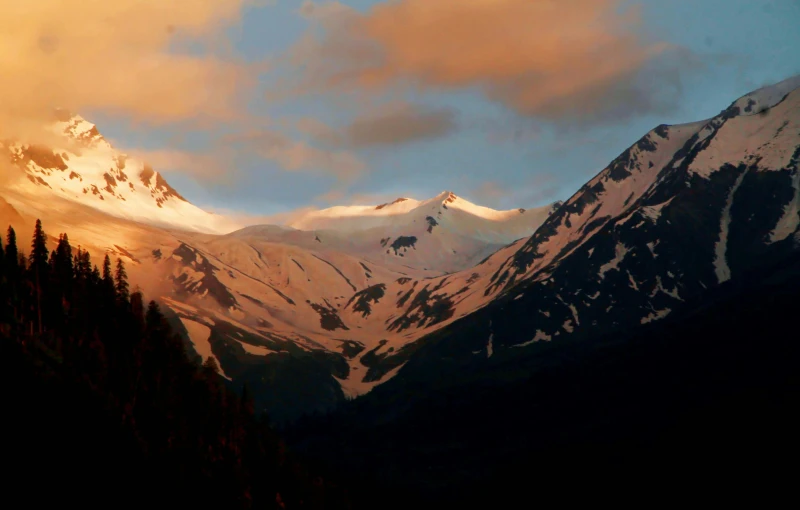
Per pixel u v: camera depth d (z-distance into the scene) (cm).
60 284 17412
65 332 16788
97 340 16950
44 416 14312
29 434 13812
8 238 17100
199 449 16825
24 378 14725
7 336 15475
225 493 16350
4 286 16550
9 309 16375
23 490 12962
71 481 13550
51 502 13025
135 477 14612
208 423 17488
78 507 13238
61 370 15738
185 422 16850
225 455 17338
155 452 15750
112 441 14912
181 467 15850
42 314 16812
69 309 17350
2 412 13900
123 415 15888
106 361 16738
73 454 13950
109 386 16350
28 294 16838
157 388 17062
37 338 16225
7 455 13300
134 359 17225
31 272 17238
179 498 15062
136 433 15775
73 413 14800
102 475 14100
